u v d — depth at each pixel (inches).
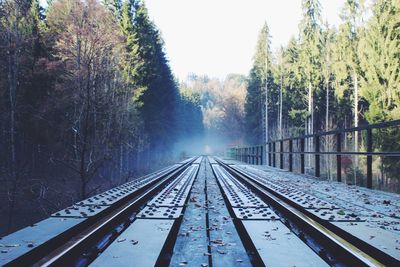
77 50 869.8
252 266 116.5
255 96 3110.2
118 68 1227.9
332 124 2351.1
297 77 2409.0
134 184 377.1
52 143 1100.5
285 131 2566.4
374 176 1194.0
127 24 1654.8
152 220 183.5
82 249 140.5
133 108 1425.9
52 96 1066.7
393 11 1080.2
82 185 641.6
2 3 876.6
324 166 1803.6
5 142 996.6
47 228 158.9
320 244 154.1
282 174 541.6
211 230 169.6
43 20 1505.9
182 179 484.4
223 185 375.9
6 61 949.2
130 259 116.2
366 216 198.1
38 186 983.6
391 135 1033.5
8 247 125.9
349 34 1749.5
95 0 906.7
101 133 958.4
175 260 121.6
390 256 120.7
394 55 1055.6
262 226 168.4
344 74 1845.5
